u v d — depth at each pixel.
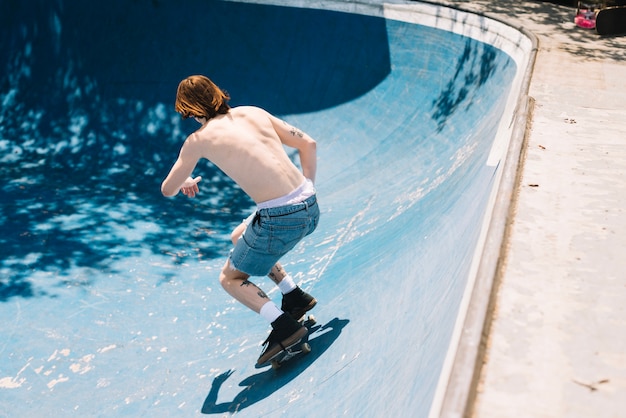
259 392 3.29
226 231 6.44
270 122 3.25
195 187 3.39
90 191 7.27
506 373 1.72
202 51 9.18
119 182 7.52
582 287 2.17
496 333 1.90
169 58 9.14
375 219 5.59
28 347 4.52
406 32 8.53
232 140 3.03
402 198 5.81
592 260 2.35
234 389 3.53
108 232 6.30
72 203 6.94
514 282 2.19
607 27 7.25
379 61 8.52
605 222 2.67
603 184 3.09
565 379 1.70
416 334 2.71
